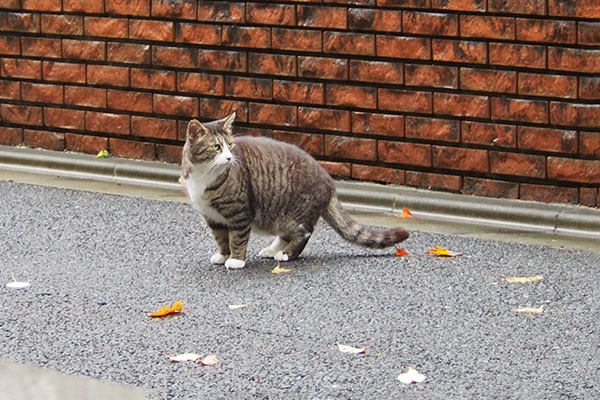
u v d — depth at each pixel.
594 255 10.60
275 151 10.44
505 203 11.91
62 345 8.66
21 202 12.47
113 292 9.74
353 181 12.78
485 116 12.02
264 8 12.83
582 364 8.16
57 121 14.16
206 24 13.16
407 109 12.36
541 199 11.92
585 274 10.04
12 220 11.83
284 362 8.26
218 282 9.95
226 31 13.06
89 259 10.62
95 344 8.67
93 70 13.83
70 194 12.80
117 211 12.13
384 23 12.29
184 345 8.60
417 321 8.99
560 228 11.46
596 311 9.16
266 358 8.34
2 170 13.98
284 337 8.70
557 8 11.50
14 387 7.98
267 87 12.99
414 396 7.70
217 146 9.92
